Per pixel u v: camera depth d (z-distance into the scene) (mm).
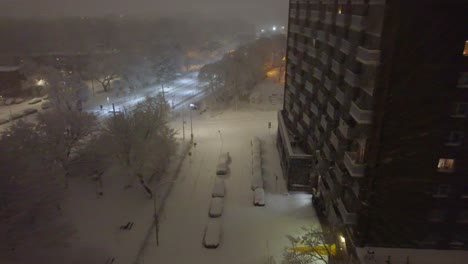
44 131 48938
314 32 43625
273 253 34094
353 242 29594
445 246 28578
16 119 78125
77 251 34094
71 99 83438
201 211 41812
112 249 34906
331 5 38375
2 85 94375
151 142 48125
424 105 24750
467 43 23109
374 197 27484
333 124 35750
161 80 112688
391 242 28688
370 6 26906
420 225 28047
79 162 49031
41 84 100438
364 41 27859
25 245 30984
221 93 93312
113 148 46781
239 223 39000
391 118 25281
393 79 24328
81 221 39625
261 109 87250
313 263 32031
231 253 34281
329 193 36719
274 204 42844
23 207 31125
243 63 101500
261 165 53844
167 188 47062
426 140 25609
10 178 31875
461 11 22469
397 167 26547
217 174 50781
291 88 55625
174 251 34781
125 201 44281
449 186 26688
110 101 96688
